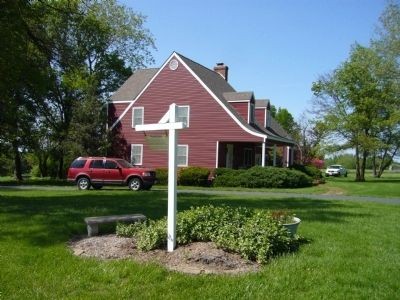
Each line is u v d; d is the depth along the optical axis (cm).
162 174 3114
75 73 2034
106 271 615
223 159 3306
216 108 3234
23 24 1485
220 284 574
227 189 2658
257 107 3738
